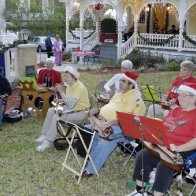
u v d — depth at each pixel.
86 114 5.90
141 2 17.78
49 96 7.75
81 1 19.78
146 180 4.08
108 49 19.81
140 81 12.54
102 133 4.91
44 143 5.89
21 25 33.09
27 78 7.71
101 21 21.36
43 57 23.28
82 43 20.23
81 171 4.77
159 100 6.48
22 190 4.54
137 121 3.88
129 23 21.78
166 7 20.64
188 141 3.95
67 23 21.70
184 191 4.46
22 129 7.02
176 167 3.74
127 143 5.39
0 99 6.91
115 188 4.62
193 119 3.99
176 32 19.42
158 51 17.42
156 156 3.93
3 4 33.31
